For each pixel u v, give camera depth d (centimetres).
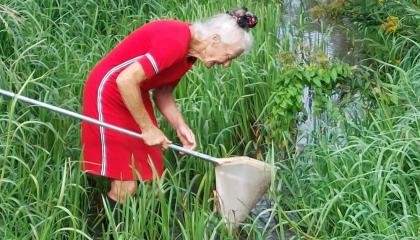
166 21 343
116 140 353
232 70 480
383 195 351
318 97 432
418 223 341
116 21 545
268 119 452
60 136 388
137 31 347
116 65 349
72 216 329
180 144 416
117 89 349
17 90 400
